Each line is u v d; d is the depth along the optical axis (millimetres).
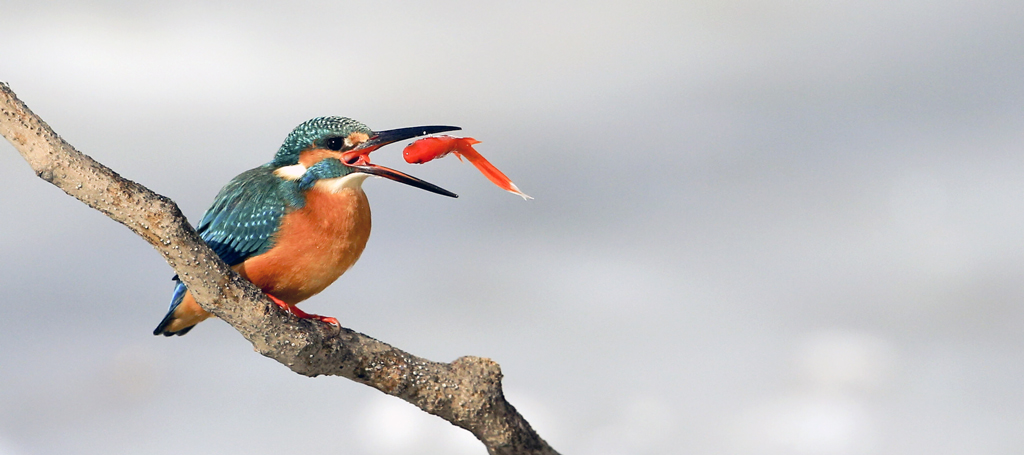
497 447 9055
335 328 8242
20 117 6551
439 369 8617
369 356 8328
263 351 8055
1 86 6535
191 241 7301
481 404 8664
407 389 8484
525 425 9086
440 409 8648
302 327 8008
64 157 6707
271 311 7828
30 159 6645
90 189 6844
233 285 7637
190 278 7488
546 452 9195
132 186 7000
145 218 7070
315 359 8117
